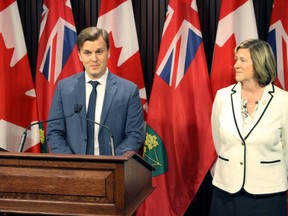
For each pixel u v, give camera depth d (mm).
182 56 3352
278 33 3314
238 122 2586
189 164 3387
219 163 2699
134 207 2025
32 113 3516
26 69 3498
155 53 3670
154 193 3377
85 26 3711
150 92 3701
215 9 3600
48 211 1952
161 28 3650
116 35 3426
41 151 3568
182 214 3395
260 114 2561
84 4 3697
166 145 3381
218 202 2695
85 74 2766
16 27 3490
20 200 1967
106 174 1915
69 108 2680
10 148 3492
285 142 2607
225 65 3320
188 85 3350
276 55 3326
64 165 1945
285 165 2645
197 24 3355
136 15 3664
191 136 3373
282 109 2568
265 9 3572
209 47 3625
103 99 2709
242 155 2566
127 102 2713
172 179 3396
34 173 1958
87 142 2652
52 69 3443
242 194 2582
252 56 2543
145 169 2312
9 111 3471
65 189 1938
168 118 3371
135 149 2643
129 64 3430
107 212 1920
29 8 3748
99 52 2646
